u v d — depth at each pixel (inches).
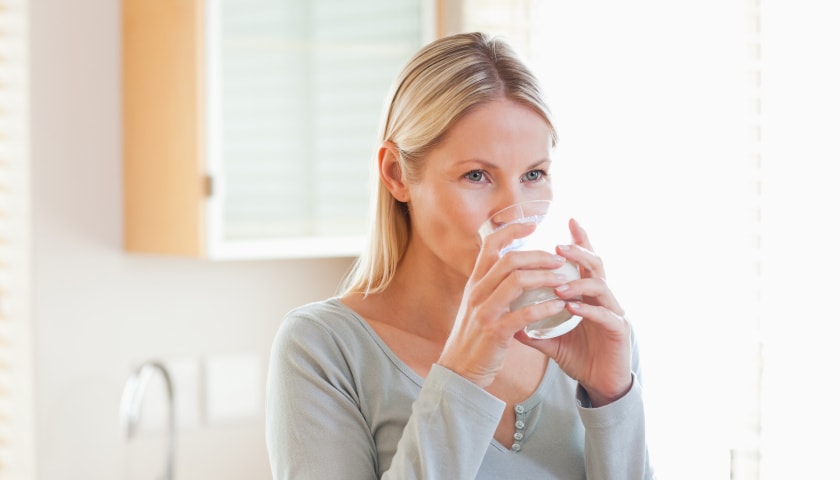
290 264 113.0
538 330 38.9
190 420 107.7
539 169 40.2
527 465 42.4
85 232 102.0
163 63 97.1
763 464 72.0
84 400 102.3
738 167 74.7
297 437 40.8
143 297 105.2
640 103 82.8
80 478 102.2
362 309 44.2
